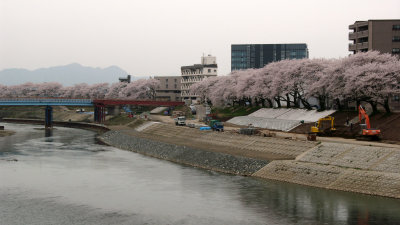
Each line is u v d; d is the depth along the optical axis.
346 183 61.78
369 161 65.62
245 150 89.19
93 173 77.50
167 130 132.88
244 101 175.88
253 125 129.50
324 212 52.03
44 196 61.72
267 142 89.25
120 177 74.06
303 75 122.50
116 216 52.72
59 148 112.69
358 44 144.00
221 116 165.62
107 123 190.38
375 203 54.75
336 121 101.69
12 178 73.00
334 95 104.81
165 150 100.44
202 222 50.16
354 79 94.62
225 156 83.50
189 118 178.00
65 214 53.50
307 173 67.44
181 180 71.12
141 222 50.47
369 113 101.62
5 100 181.75
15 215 53.09
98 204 57.75
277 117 130.50
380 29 137.75
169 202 58.28
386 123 88.81
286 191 61.94
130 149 111.62
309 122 109.69
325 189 62.47
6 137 139.75
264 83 143.00
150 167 83.50
